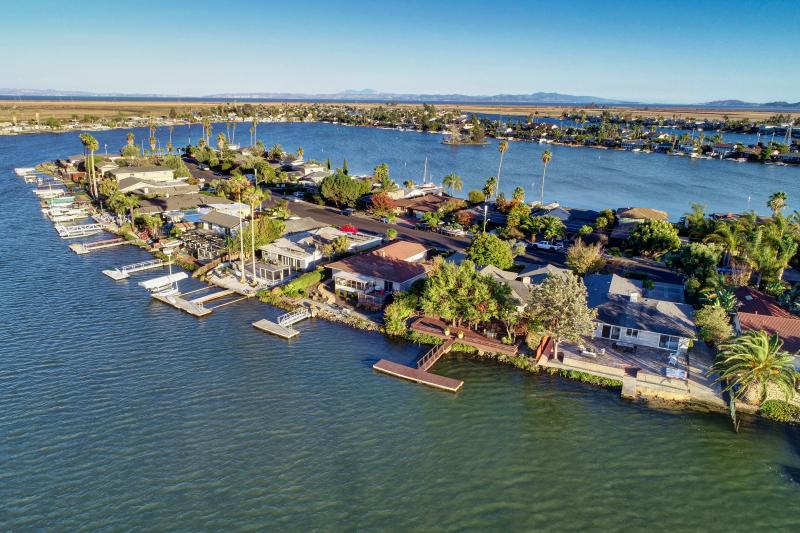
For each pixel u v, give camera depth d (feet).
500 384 183.73
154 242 332.39
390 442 150.92
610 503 130.52
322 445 148.36
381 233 362.12
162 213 374.63
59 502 124.98
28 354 193.47
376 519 122.62
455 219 394.73
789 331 190.29
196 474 135.23
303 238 316.40
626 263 304.09
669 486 137.08
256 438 150.20
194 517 121.49
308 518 122.21
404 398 173.68
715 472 142.72
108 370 184.44
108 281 270.05
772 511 129.49
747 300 220.64
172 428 153.48
